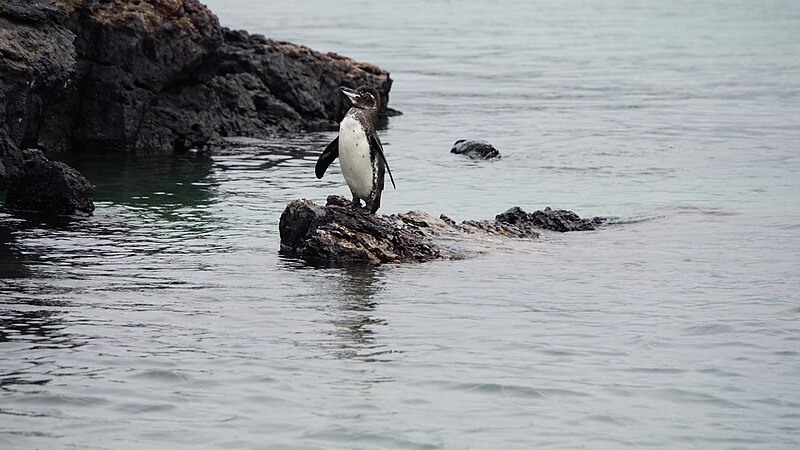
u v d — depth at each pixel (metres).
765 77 57.41
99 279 17.05
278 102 35.88
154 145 31.12
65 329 14.27
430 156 31.78
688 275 17.89
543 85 53.28
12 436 10.86
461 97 47.91
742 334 14.57
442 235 19.86
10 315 14.83
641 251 19.69
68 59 23.98
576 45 78.75
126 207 23.23
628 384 12.66
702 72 60.22
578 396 12.27
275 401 11.95
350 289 16.70
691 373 13.05
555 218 21.75
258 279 17.27
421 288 16.86
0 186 22.48
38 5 24.19
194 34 31.23
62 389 12.11
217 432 11.11
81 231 20.69
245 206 23.67
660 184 27.72
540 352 13.77
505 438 11.10
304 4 129.88
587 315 15.45
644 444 11.02
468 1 144.88
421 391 12.34
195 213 22.78
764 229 21.59
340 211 19.55
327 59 38.59
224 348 13.66
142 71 30.58
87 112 30.38
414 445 10.90
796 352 13.84
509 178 28.41
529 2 145.25
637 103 46.31
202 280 17.14
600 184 27.67
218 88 34.53
